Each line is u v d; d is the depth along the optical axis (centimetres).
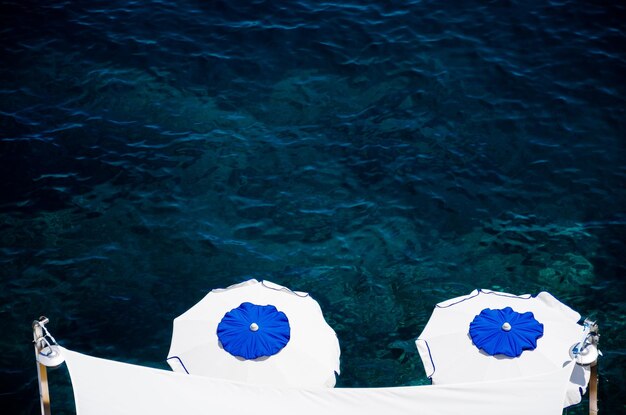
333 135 2400
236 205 2212
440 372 1633
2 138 2364
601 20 2764
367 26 2728
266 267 2073
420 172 2302
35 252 2081
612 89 2548
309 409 1278
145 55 2630
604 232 2167
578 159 2352
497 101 2505
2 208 2184
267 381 1584
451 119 2452
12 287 2000
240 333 1627
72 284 2016
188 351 1639
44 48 2653
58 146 2352
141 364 1866
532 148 2378
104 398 1266
